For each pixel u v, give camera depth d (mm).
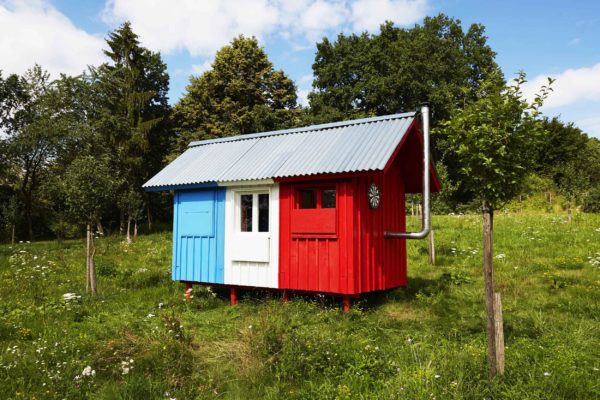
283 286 9555
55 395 5328
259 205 10297
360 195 9055
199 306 10109
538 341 6727
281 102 36281
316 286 9102
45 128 27969
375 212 9672
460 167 5859
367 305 9680
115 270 14430
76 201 11602
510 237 16828
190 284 11484
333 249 8938
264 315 7914
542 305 9000
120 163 28078
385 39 40562
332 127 10594
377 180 9828
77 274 14297
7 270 14766
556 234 16734
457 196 36938
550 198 31531
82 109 29266
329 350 6324
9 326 8352
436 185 11398
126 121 28750
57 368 6066
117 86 29562
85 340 7441
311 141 10391
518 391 4891
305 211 9328
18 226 31266
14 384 5633
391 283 10148
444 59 40156
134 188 29188
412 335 7375
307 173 8992
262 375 5848
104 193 11914
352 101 39156
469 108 5539
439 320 8312
